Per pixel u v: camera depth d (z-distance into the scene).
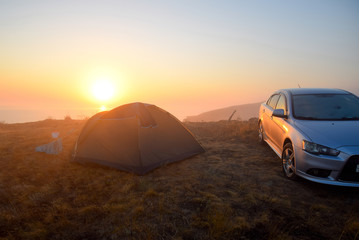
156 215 3.28
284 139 4.78
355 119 4.49
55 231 2.93
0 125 11.23
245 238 2.80
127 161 5.02
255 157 5.95
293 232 2.93
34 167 5.12
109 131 5.41
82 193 3.98
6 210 3.40
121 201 3.69
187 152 6.05
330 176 3.72
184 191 4.05
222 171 5.01
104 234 2.87
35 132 8.75
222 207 3.46
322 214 3.34
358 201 3.68
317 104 5.02
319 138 3.89
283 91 5.96
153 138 5.42
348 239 2.80
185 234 2.86
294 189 4.12
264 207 3.52
